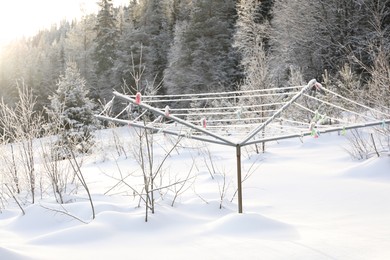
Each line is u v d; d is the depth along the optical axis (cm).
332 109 1162
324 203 472
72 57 4634
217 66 3172
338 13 2523
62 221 430
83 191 625
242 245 326
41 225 423
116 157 1085
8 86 5256
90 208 451
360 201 467
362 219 390
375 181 575
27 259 301
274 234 352
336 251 300
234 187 602
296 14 2666
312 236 341
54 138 717
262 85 1205
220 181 654
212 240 344
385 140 802
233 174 710
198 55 3234
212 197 528
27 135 622
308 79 2519
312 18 2622
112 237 361
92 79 4238
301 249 308
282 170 716
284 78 2388
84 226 378
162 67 3878
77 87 1656
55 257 312
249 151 970
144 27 4256
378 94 804
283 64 2508
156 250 326
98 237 361
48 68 5156
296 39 2586
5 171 619
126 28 4197
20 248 334
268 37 2911
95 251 327
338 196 501
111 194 575
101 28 4425
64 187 638
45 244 349
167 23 4466
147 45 3928
